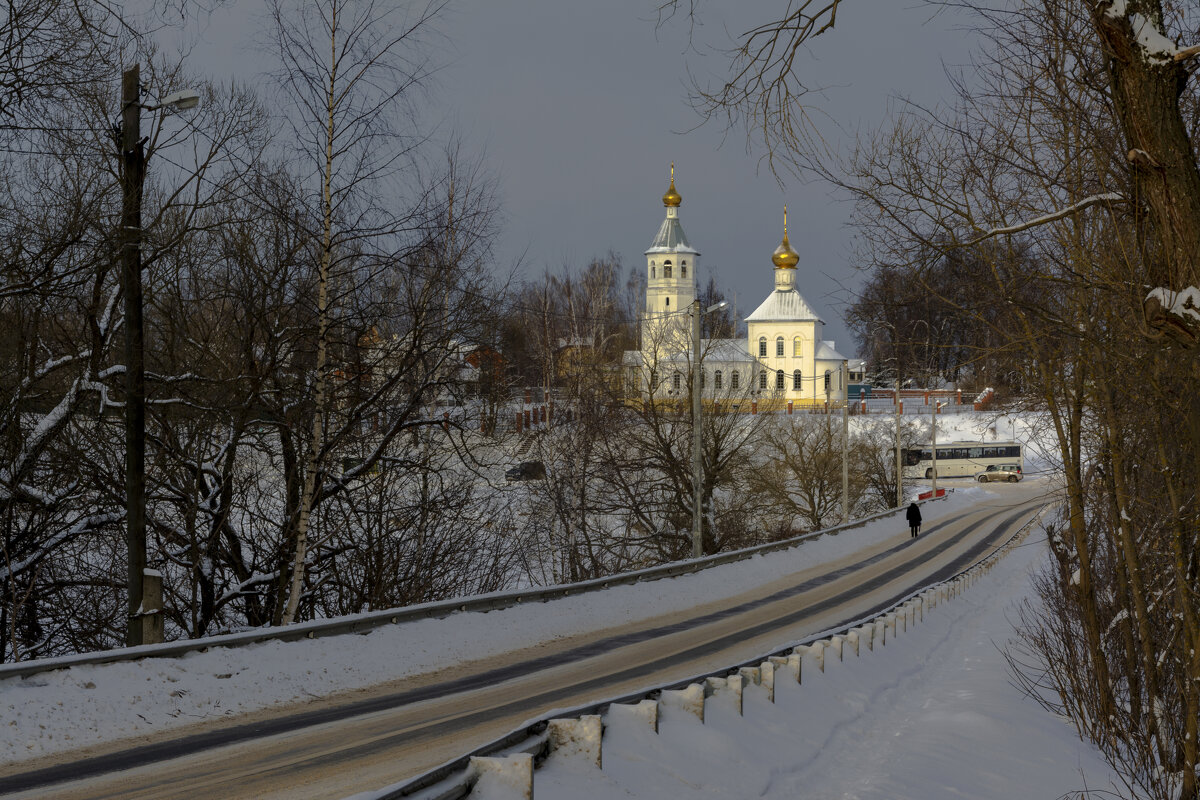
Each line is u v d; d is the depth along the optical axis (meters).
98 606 21.22
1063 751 15.27
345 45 18.31
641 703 9.95
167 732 10.86
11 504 18.64
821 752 12.62
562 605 23.50
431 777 6.92
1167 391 12.87
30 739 9.88
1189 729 13.02
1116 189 11.40
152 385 20.06
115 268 19.25
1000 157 11.68
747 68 8.38
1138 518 16.61
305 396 20.50
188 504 20.39
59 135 15.44
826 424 69.00
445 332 21.62
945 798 11.38
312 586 23.50
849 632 19.31
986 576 41.50
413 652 16.75
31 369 18.92
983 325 12.52
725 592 31.34
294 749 10.27
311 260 19.67
